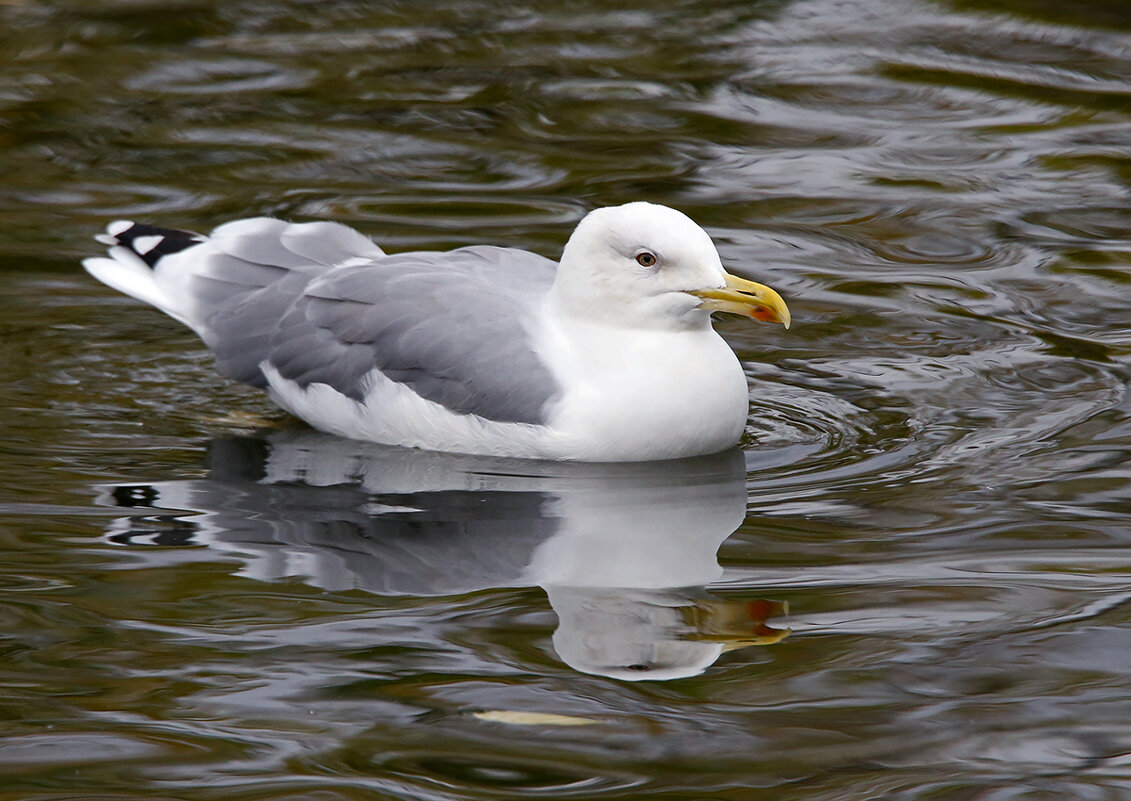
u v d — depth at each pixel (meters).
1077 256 15.41
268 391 12.73
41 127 18.33
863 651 8.73
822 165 17.69
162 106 19.09
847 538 10.27
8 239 15.53
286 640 8.92
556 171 17.44
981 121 18.83
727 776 7.57
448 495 11.11
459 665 8.62
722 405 11.78
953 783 7.50
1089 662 8.59
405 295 12.18
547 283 12.48
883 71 20.52
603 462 11.77
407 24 22.30
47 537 10.27
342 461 11.86
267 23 22.23
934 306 14.50
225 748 7.83
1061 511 10.58
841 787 7.47
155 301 13.08
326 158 17.69
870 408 12.60
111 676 8.52
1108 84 19.86
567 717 8.10
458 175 17.31
